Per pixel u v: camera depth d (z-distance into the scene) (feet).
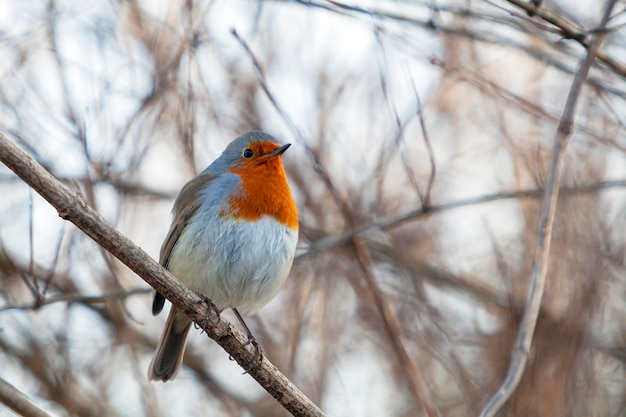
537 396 37.47
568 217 39.86
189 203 31.32
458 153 44.60
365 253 39.29
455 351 41.14
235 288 30.63
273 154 30.76
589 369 38.09
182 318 31.55
